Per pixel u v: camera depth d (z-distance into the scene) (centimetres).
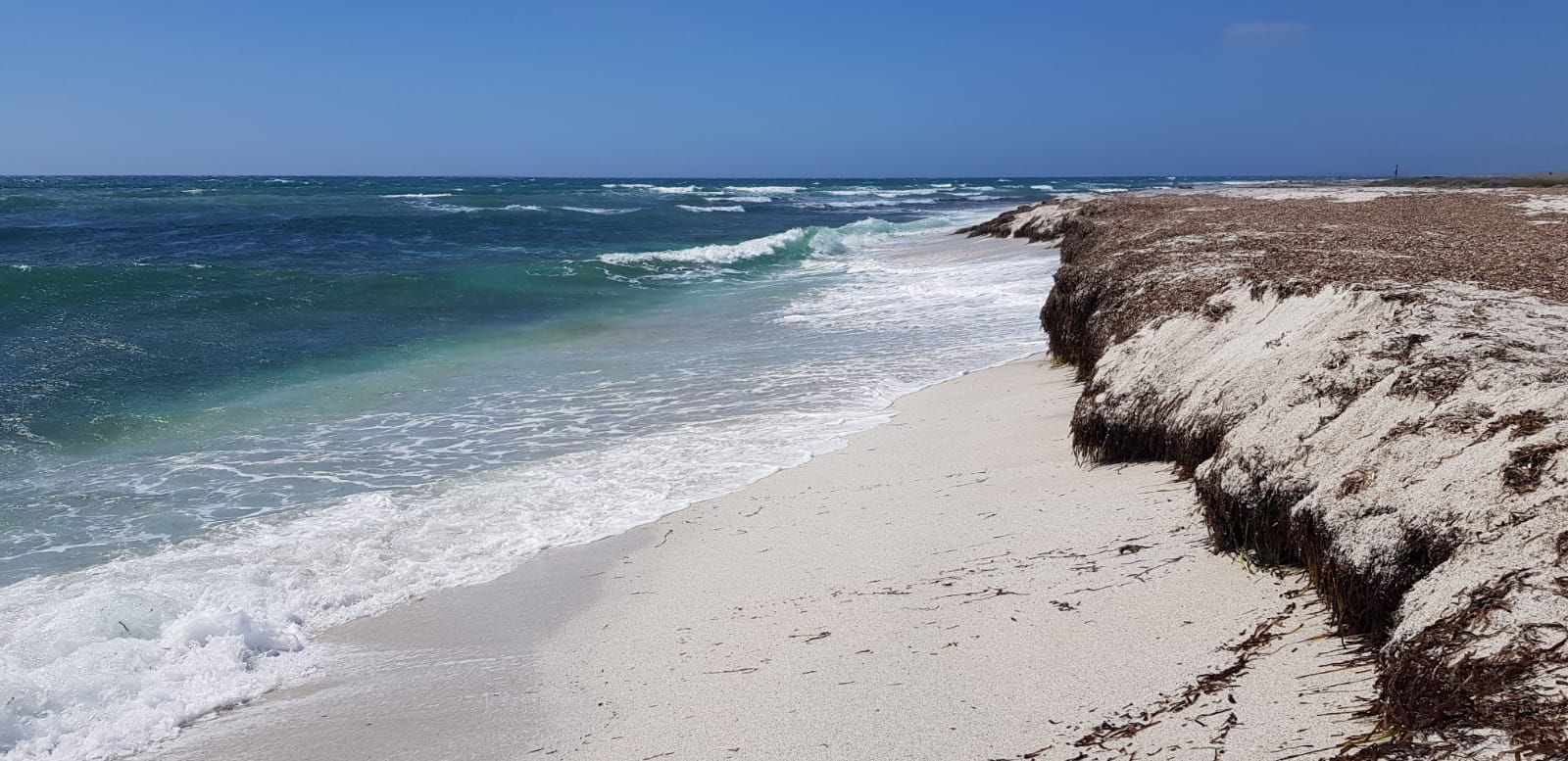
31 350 1262
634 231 4062
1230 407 559
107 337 1367
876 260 2758
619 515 708
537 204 6188
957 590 486
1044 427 822
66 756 406
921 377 1150
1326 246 1238
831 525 639
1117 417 666
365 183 13175
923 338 1421
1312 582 401
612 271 2398
